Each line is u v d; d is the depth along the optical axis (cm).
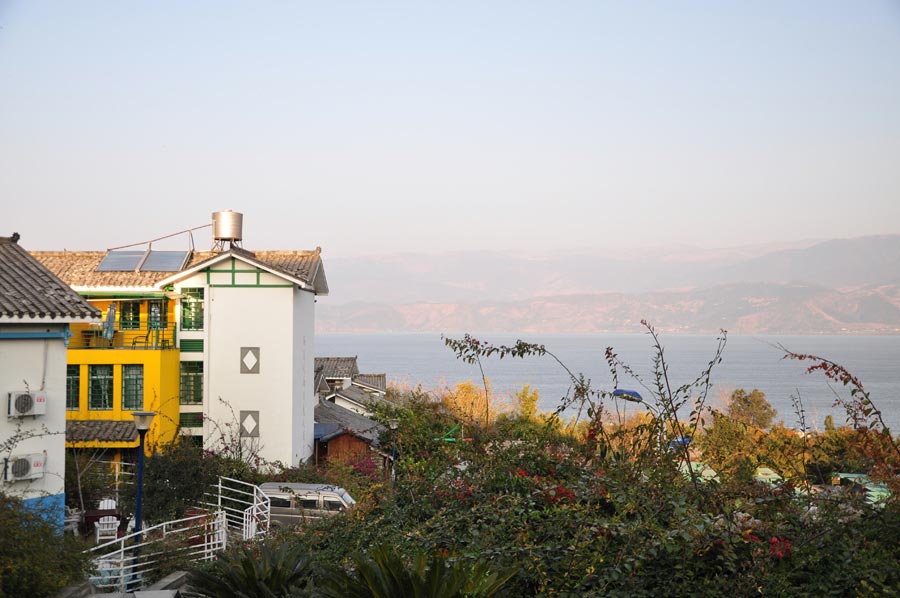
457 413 1559
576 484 1044
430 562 952
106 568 1481
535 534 978
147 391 3278
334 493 2453
